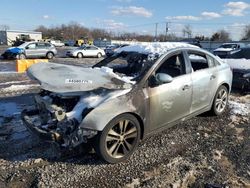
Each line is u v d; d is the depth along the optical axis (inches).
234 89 362.6
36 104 179.2
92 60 950.4
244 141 195.0
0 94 323.0
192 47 210.5
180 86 187.0
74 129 146.9
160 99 174.4
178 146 183.9
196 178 147.3
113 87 155.3
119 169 154.0
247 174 152.1
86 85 148.2
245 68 334.0
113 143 156.5
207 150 179.3
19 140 188.2
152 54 187.2
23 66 556.4
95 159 163.5
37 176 145.2
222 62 240.7
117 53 217.0
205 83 211.6
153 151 175.6
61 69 165.6
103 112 148.6
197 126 219.3
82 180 142.9
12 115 241.4
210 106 228.2
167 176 148.5
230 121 232.7
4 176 145.8
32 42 925.2
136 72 182.4
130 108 157.6
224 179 146.4
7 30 2561.5
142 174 150.0
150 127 173.6
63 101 160.6
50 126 156.0
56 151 171.8
